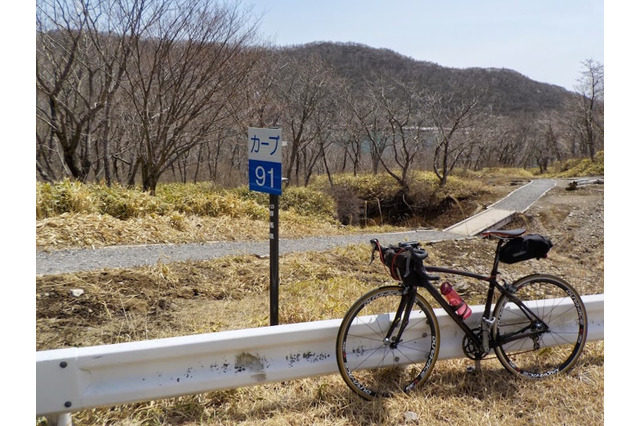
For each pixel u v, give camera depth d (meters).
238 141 21.39
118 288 5.65
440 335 3.47
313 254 8.90
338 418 3.01
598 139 44.22
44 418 2.84
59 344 4.11
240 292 6.24
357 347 3.26
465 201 22.06
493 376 3.51
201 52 12.80
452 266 9.96
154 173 13.57
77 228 8.21
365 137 26.64
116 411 2.96
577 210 18.84
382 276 8.01
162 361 2.81
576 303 3.64
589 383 3.44
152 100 13.61
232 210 12.32
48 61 13.01
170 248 8.30
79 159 14.66
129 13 12.03
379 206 21.50
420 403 3.14
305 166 26.42
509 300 3.50
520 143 50.25
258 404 3.09
